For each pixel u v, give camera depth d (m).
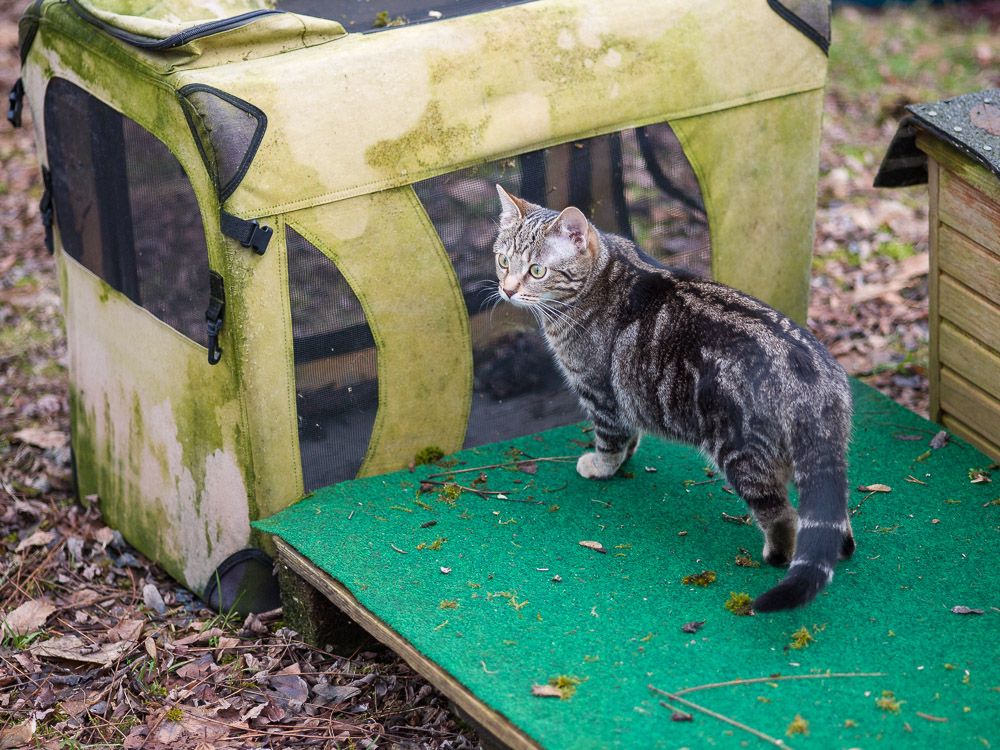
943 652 2.85
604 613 3.07
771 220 4.30
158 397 3.81
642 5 3.80
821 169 7.06
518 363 3.99
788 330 3.13
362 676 3.46
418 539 3.45
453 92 3.51
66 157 3.93
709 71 3.94
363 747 3.14
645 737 2.58
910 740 2.54
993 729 2.57
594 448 3.98
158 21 3.36
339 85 3.32
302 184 3.32
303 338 3.50
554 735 2.59
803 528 2.86
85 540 4.32
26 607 3.81
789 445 3.00
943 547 3.30
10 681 3.45
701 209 4.12
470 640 2.97
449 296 3.73
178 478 3.85
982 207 3.62
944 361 4.00
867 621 2.98
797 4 4.04
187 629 3.73
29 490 4.67
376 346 3.65
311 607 3.51
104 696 3.36
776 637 2.93
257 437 3.51
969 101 3.79
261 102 3.21
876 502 3.55
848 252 6.21
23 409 5.30
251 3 3.62
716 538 3.43
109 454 4.26
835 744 2.53
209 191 3.25
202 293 3.44
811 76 4.16
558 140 3.76
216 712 3.27
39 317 6.09
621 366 3.48
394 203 3.52
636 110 3.86
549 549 3.39
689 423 3.28
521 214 3.56
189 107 3.18
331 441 3.69
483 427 4.00
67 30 3.66
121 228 3.71
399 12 3.76
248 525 3.66
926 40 8.92
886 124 7.62
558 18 3.66
